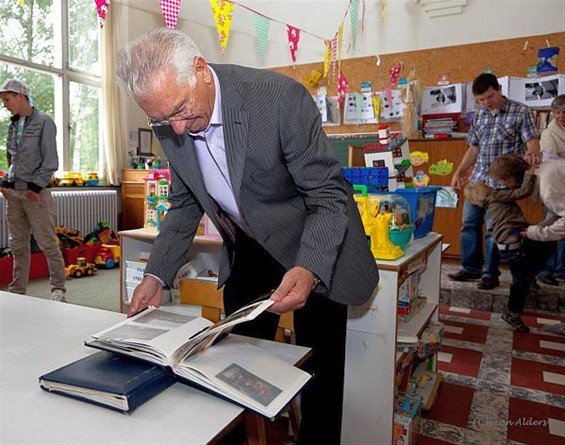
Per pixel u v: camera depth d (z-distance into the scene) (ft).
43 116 10.25
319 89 17.19
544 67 13.60
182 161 3.89
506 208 9.34
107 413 2.26
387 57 16.01
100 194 17.15
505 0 14.17
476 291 10.98
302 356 3.07
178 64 2.89
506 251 9.32
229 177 3.62
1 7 14.51
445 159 13.41
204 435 2.09
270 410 2.32
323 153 3.50
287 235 3.95
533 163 10.21
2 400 2.37
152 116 3.05
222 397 2.40
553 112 10.38
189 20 19.52
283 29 17.78
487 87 10.75
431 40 15.31
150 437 2.07
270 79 3.51
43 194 10.32
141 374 2.46
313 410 4.50
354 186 5.78
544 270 11.56
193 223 4.33
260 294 4.71
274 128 3.38
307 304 4.35
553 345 8.84
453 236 13.60
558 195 8.19
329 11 16.89
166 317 3.20
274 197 3.78
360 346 4.86
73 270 13.98
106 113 17.63
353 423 4.96
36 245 13.89
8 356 2.90
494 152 11.12
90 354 2.93
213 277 6.42
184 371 2.49
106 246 15.69
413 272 5.83
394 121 15.97
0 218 13.96
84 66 17.53
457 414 6.31
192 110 3.05
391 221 5.18
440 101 14.88
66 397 2.40
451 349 8.65
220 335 2.92
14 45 14.99
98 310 3.81
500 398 6.78
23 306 3.91
